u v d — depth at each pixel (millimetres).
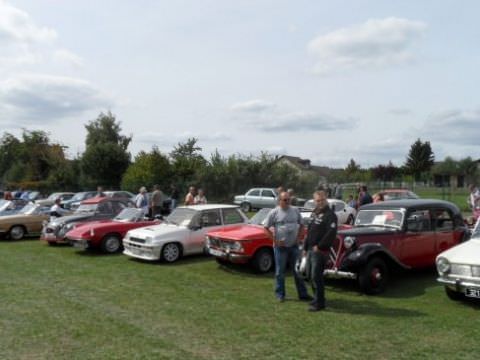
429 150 74250
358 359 5215
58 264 11594
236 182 35062
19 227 17188
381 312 7160
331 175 41750
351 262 8242
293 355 5324
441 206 9938
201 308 7395
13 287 8898
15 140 61781
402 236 9102
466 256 7305
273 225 8008
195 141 41469
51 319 6746
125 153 47531
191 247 12188
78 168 48844
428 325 6484
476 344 5715
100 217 15562
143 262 11922
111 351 5441
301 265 7582
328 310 7281
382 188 40781
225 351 5441
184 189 35188
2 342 5758
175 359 5184
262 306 7531
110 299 7969
